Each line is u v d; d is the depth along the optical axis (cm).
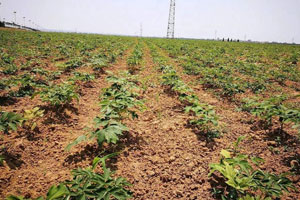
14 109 471
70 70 890
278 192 227
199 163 330
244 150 364
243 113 525
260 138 403
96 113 501
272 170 313
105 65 958
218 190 271
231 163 273
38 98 554
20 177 286
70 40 2225
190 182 291
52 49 1410
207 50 1920
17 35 2342
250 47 2498
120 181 223
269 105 429
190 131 428
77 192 192
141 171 310
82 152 345
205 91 707
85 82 727
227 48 2228
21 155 329
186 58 1284
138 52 1366
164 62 1112
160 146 375
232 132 428
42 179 285
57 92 490
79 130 418
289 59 1357
